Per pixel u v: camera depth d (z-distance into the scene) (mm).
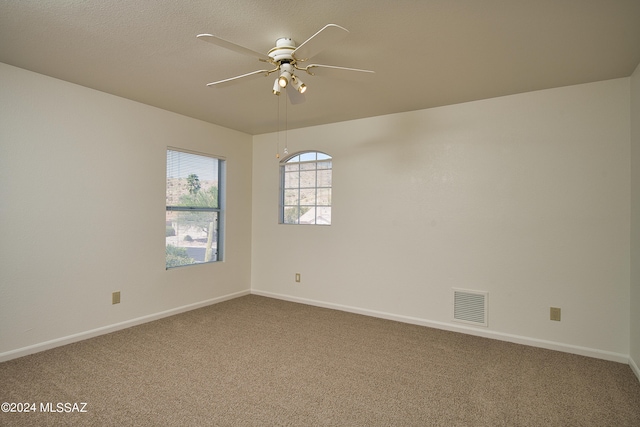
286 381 2447
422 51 2395
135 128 3574
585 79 2891
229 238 4703
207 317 3910
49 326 2951
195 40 2273
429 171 3689
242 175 4883
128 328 3504
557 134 3088
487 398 2254
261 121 4289
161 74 2852
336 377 2516
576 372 2631
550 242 3111
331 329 3549
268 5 1880
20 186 2779
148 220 3717
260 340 3223
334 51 2398
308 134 4527
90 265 3229
